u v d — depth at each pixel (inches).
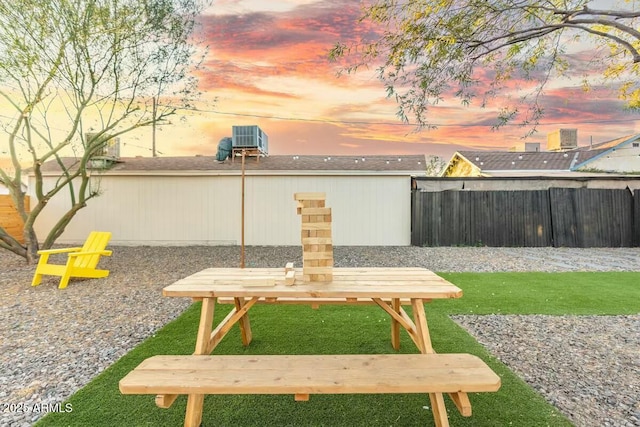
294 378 57.1
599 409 71.7
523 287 181.6
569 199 350.6
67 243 363.3
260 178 368.2
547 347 105.0
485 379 56.6
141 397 75.9
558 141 607.2
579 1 158.7
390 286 79.1
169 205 368.8
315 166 400.5
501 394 77.7
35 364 94.2
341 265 255.1
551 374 87.8
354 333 115.2
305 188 367.9
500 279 201.6
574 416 69.2
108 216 368.5
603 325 124.1
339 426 65.9
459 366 61.5
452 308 144.3
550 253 310.0
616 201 348.8
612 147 496.7
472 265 252.4
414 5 149.3
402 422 67.4
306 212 82.4
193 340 110.1
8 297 166.1
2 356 99.4
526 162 526.3
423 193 362.0
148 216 368.8
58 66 231.1
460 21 147.5
